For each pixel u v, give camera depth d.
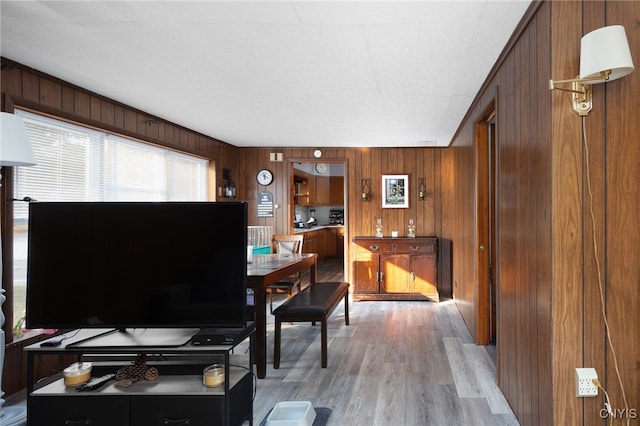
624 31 1.47
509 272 2.33
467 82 2.97
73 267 2.10
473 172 3.57
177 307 2.08
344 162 5.80
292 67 2.69
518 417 2.16
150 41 2.30
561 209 1.64
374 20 2.02
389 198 5.73
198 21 2.05
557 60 1.64
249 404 2.24
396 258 5.27
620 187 1.62
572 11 1.64
